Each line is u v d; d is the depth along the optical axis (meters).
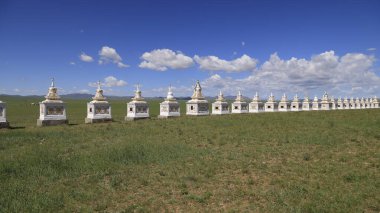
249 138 27.09
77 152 21.64
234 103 53.34
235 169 18.53
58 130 30.25
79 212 12.77
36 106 100.00
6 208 12.84
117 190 15.27
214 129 31.59
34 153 20.70
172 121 37.19
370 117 34.59
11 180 16.08
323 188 15.04
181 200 14.07
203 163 19.69
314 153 21.50
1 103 31.52
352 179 16.14
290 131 29.05
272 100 59.66
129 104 41.12
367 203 13.30
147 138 27.28
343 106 77.88
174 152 22.34
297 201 13.58
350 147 22.75
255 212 12.76
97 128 31.88
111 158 20.39
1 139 25.12
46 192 14.69
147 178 16.92
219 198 14.27
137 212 12.82
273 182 16.06
